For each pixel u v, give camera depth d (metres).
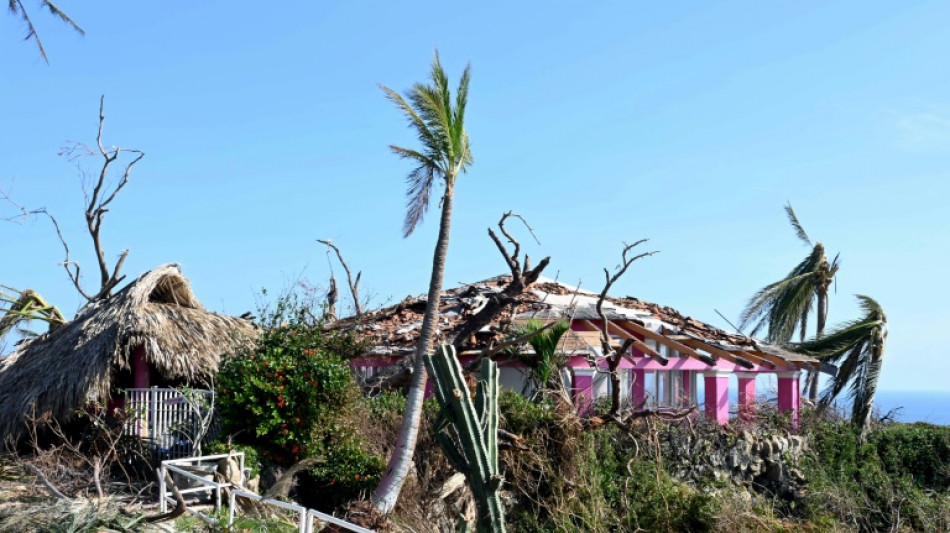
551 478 19.52
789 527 20.75
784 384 27.44
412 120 18.20
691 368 25.55
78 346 18.94
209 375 19.66
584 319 23.94
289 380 17.88
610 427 21.23
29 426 18.05
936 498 24.98
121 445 17.52
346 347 21.98
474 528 18.89
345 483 17.44
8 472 17.05
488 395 16.03
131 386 20.58
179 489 15.92
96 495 15.89
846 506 23.00
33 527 13.89
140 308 19.50
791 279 39.50
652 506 19.72
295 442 17.69
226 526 14.25
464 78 18.36
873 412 29.92
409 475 18.11
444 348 15.84
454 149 18.14
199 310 21.73
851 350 29.23
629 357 22.91
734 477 22.61
